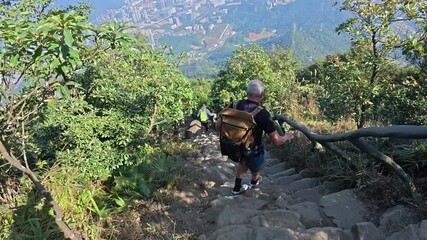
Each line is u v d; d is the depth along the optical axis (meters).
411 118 6.84
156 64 8.63
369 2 5.75
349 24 6.04
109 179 4.54
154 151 5.48
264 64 11.07
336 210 3.26
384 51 5.89
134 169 4.47
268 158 6.25
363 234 2.70
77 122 4.67
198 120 12.88
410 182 3.06
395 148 4.03
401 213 2.90
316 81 12.95
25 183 3.79
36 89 2.61
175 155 6.12
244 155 3.68
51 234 3.10
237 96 11.18
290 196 3.92
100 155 4.54
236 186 4.04
